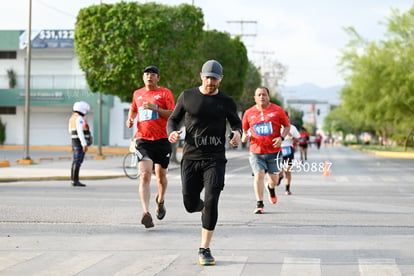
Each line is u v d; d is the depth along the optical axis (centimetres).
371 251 1423
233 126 1343
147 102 1719
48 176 3803
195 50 5678
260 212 2092
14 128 10600
